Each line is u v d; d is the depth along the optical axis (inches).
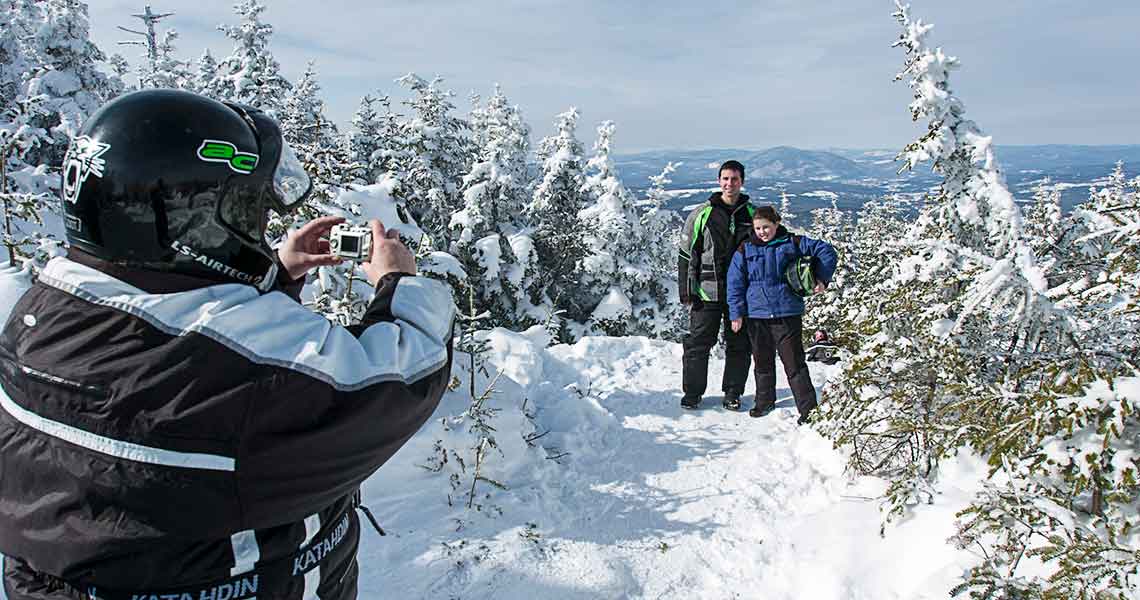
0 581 48.0
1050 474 126.6
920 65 181.0
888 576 130.5
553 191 794.8
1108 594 101.4
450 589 129.2
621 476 177.6
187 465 40.0
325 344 43.6
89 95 616.1
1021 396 130.0
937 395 158.6
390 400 44.0
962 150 179.9
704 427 209.6
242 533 43.6
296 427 41.5
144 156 41.4
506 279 698.8
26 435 41.7
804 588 132.9
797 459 186.2
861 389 174.6
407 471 159.3
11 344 43.9
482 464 166.1
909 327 166.9
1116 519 113.3
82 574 41.0
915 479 151.7
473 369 185.2
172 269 43.1
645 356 275.1
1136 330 134.3
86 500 40.1
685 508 161.9
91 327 41.5
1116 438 111.8
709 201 223.1
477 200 733.3
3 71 589.3
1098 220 167.3
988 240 178.7
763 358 215.3
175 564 41.6
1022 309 131.5
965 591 114.0
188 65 876.6
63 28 602.9
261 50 733.3
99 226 42.1
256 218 46.6
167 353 40.3
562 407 208.4
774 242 208.4
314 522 49.8
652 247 857.5
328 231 57.4
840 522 150.1
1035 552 110.7
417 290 50.6
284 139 50.5
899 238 203.6
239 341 41.3
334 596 53.0
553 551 142.9
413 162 753.0
